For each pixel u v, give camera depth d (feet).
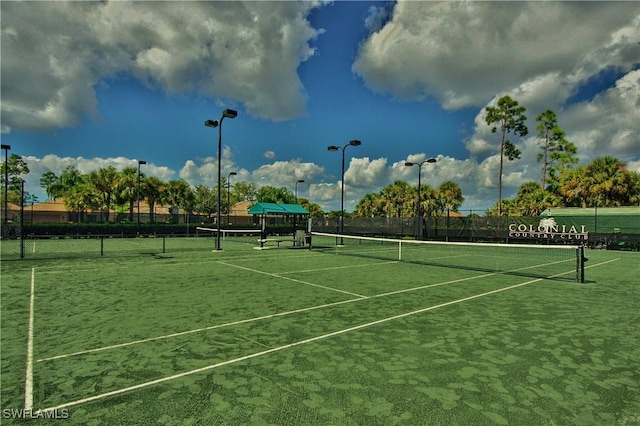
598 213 80.74
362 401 10.73
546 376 12.64
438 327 18.47
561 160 138.82
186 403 10.55
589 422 9.77
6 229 90.48
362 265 45.34
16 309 21.31
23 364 13.28
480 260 55.88
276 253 60.49
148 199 137.18
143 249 65.36
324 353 14.62
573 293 28.22
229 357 14.12
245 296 25.59
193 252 60.23
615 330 18.21
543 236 83.66
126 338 16.22
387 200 155.12
